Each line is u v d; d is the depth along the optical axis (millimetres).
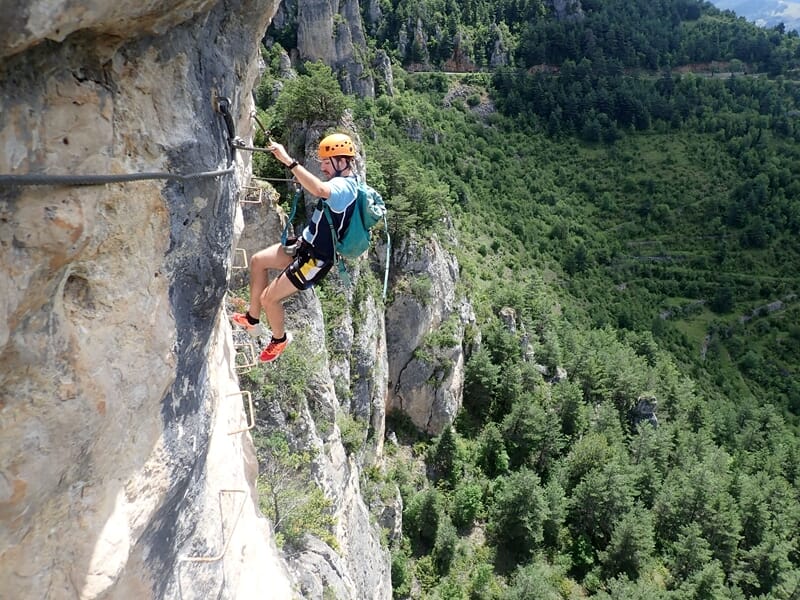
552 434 50031
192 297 6672
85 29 4359
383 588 28609
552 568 42156
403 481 42281
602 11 175500
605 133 151375
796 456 67375
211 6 5754
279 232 25219
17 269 4270
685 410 74188
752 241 132875
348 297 35438
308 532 19531
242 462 10500
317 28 96688
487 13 160250
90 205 4781
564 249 119688
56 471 5008
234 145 6949
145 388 5992
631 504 45375
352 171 7395
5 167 4109
